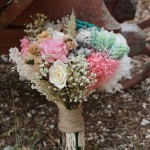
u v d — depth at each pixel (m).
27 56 1.54
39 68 1.51
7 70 2.30
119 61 1.58
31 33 1.68
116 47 1.57
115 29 1.77
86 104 2.07
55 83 1.48
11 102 2.06
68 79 1.48
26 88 2.15
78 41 1.58
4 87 2.16
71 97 1.53
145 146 1.86
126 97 2.14
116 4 2.11
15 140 1.86
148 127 1.96
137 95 2.15
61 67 1.47
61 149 1.69
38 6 1.75
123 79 2.20
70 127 1.61
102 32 1.60
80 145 1.65
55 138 1.88
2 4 1.66
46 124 1.95
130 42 1.86
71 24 1.62
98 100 2.10
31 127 1.93
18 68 1.57
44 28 1.70
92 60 1.51
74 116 1.60
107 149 1.83
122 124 1.97
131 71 2.32
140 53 1.96
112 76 1.59
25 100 2.08
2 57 2.40
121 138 1.90
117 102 2.10
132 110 2.06
